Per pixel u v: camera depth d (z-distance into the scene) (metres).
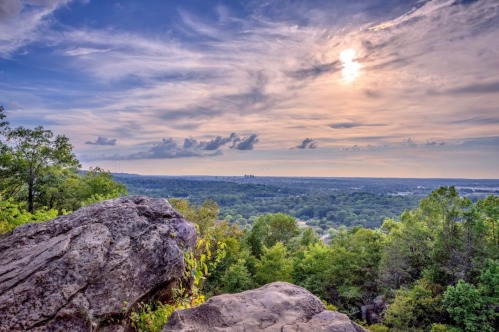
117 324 4.17
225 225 46.28
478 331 27.33
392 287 40.16
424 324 32.25
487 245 36.47
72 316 3.71
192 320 3.33
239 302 3.73
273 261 39.62
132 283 4.47
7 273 4.01
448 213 39.78
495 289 28.80
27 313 3.54
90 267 4.19
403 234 44.59
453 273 36.44
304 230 69.75
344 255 43.12
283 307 3.66
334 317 3.50
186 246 5.59
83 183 40.44
